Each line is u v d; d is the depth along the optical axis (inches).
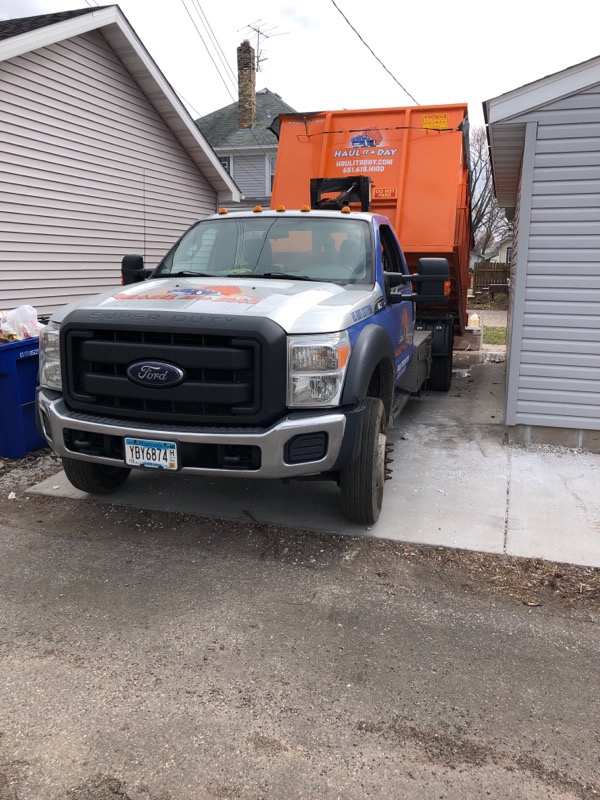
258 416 141.6
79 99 368.5
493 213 1863.9
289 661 120.2
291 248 200.5
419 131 308.8
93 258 397.1
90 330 151.3
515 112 224.5
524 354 239.6
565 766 95.8
